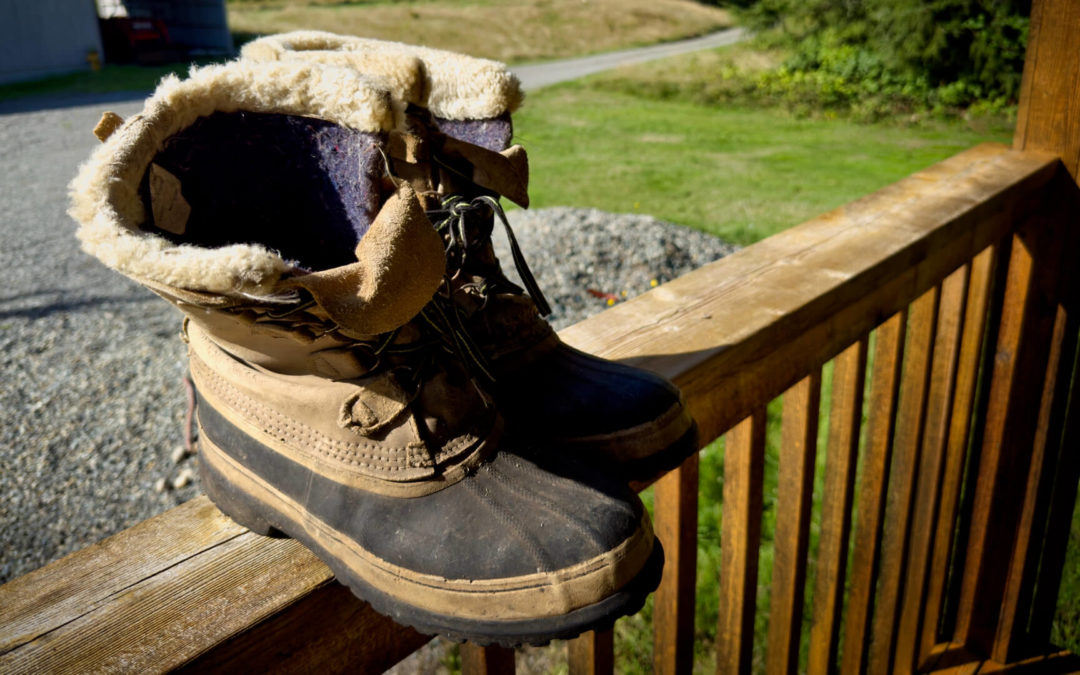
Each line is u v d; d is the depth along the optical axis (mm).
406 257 644
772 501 2846
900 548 1938
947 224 1646
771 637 1634
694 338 1209
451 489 754
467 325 877
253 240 789
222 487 845
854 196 6844
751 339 1216
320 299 625
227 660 716
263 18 21797
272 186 778
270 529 833
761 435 1350
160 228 697
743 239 5625
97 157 629
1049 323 2137
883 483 1763
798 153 8602
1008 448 2225
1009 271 2127
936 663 2338
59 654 685
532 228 5348
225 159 750
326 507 766
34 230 6375
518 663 2244
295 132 751
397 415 743
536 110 11125
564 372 954
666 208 6355
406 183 671
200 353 848
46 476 3338
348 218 772
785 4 14164
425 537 734
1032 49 2039
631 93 12812
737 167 7859
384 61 800
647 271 4828
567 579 708
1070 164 2041
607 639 1229
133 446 3516
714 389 1186
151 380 4039
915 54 11586
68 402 3861
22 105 12148
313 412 757
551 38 20766
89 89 13492
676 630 1322
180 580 774
